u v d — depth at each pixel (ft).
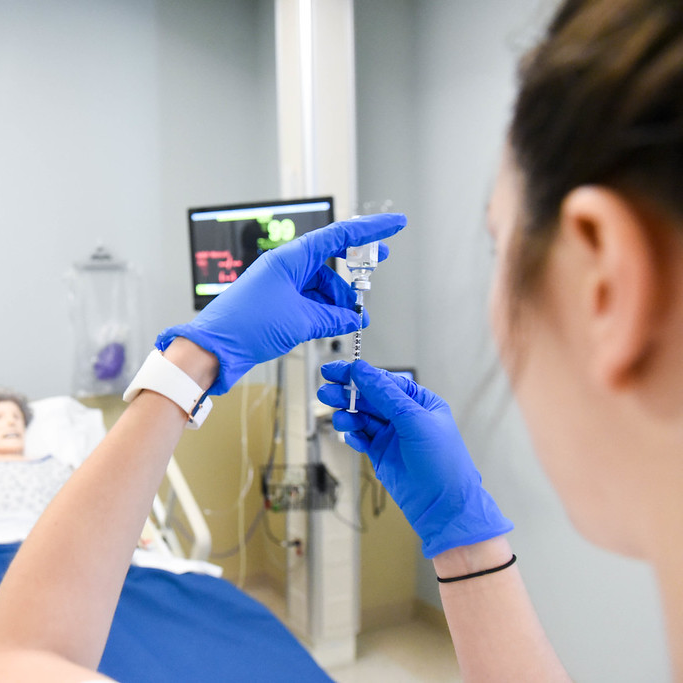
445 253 7.66
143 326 8.64
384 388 2.06
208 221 7.07
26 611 1.25
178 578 5.47
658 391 0.67
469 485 1.83
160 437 1.50
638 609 5.24
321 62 6.97
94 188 8.23
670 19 0.65
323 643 7.39
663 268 0.65
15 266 7.86
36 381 8.08
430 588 8.37
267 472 8.09
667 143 0.64
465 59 7.18
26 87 7.73
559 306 0.75
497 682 1.64
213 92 8.96
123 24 8.25
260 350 1.90
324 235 2.10
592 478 0.76
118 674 4.19
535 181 0.77
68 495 1.37
